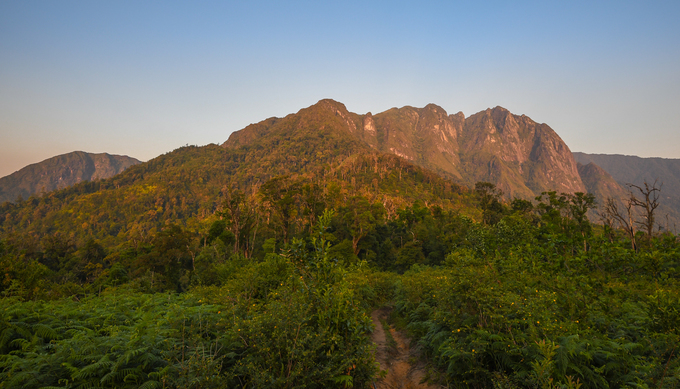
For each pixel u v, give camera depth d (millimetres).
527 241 20906
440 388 5520
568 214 29875
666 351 4094
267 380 4023
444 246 41656
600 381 3986
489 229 25125
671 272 10828
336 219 46625
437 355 6074
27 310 5781
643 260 11164
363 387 5227
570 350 3912
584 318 5578
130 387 3643
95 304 7699
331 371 4707
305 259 6316
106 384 3701
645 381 3787
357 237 43969
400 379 6508
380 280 17688
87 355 3947
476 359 4980
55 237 57406
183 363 3908
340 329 5391
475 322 5527
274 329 4602
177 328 4707
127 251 46844
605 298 6211
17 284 11742
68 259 52219
